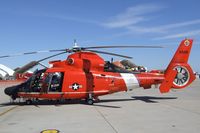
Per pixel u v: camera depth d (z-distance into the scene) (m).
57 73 17.70
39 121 11.86
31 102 18.14
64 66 18.00
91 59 18.12
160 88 19.84
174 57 20.09
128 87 19.22
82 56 17.95
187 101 19.34
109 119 12.17
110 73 18.81
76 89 17.78
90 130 9.98
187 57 20.20
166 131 9.69
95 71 18.34
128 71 19.55
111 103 18.47
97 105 17.34
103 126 10.65
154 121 11.59
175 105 16.98
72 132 9.70
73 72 17.83
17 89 17.92
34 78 17.69
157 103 18.20
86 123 11.30
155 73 20.00
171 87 19.98
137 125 10.78
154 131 9.70
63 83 17.62
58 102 19.02
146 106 16.59
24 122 11.68
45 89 17.48
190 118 12.24
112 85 18.69
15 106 17.25
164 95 24.78
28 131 9.91
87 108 15.92
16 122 11.70
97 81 18.22
